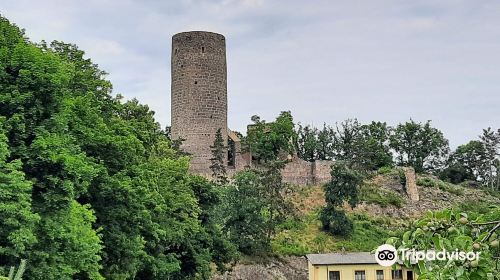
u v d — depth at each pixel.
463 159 139.50
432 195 108.25
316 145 133.12
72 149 30.42
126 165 37.84
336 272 64.75
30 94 28.61
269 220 80.38
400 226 95.44
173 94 94.81
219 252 57.06
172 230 45.91
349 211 97.25
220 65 94.62
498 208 12.38
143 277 44.09
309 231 87.62
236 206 76.19
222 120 94.44
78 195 30.84
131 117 49.22
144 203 39.25
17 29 32.28
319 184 103.38
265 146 104.06
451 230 11.26
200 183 57.56
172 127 94.88
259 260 75.56
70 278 27.92
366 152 114.88
